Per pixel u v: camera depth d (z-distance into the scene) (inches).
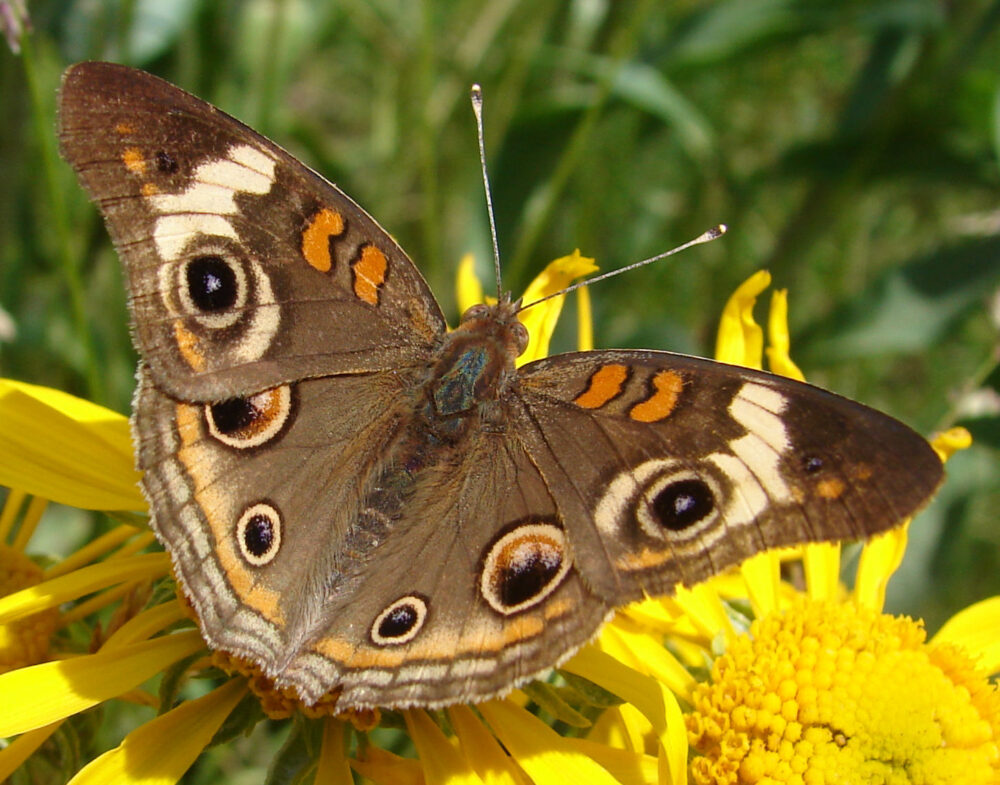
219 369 7.8
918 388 12.4
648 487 7.8
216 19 10.8
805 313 12.7
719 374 7.8
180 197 7.7
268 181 7.8
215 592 7.7
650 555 7.8
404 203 11.9
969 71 11.6
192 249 7.8
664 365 7.9
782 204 13.3
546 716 8.6
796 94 13.2
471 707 8.1
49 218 10.6
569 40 12.2
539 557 7.8
